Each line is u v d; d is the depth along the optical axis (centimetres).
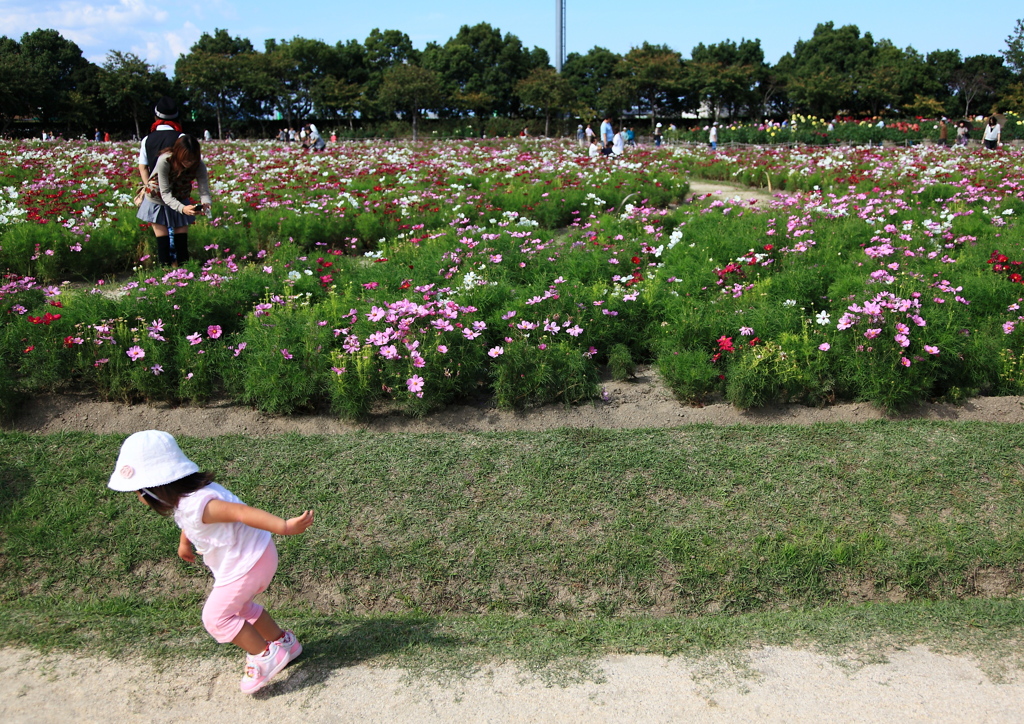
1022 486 406
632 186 1278
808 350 523
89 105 4912
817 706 264
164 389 518
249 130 5650
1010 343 555
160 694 274
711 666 288
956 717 258
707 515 385
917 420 488
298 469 425
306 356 516
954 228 827
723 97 5878
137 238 854
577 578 353
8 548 368
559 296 600
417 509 391
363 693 274
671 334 579
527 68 6341
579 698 270
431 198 1109
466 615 340
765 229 805
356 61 6194
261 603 347
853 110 5838
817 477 414
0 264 793
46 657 295
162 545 369
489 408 518
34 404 513
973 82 6097
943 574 354
